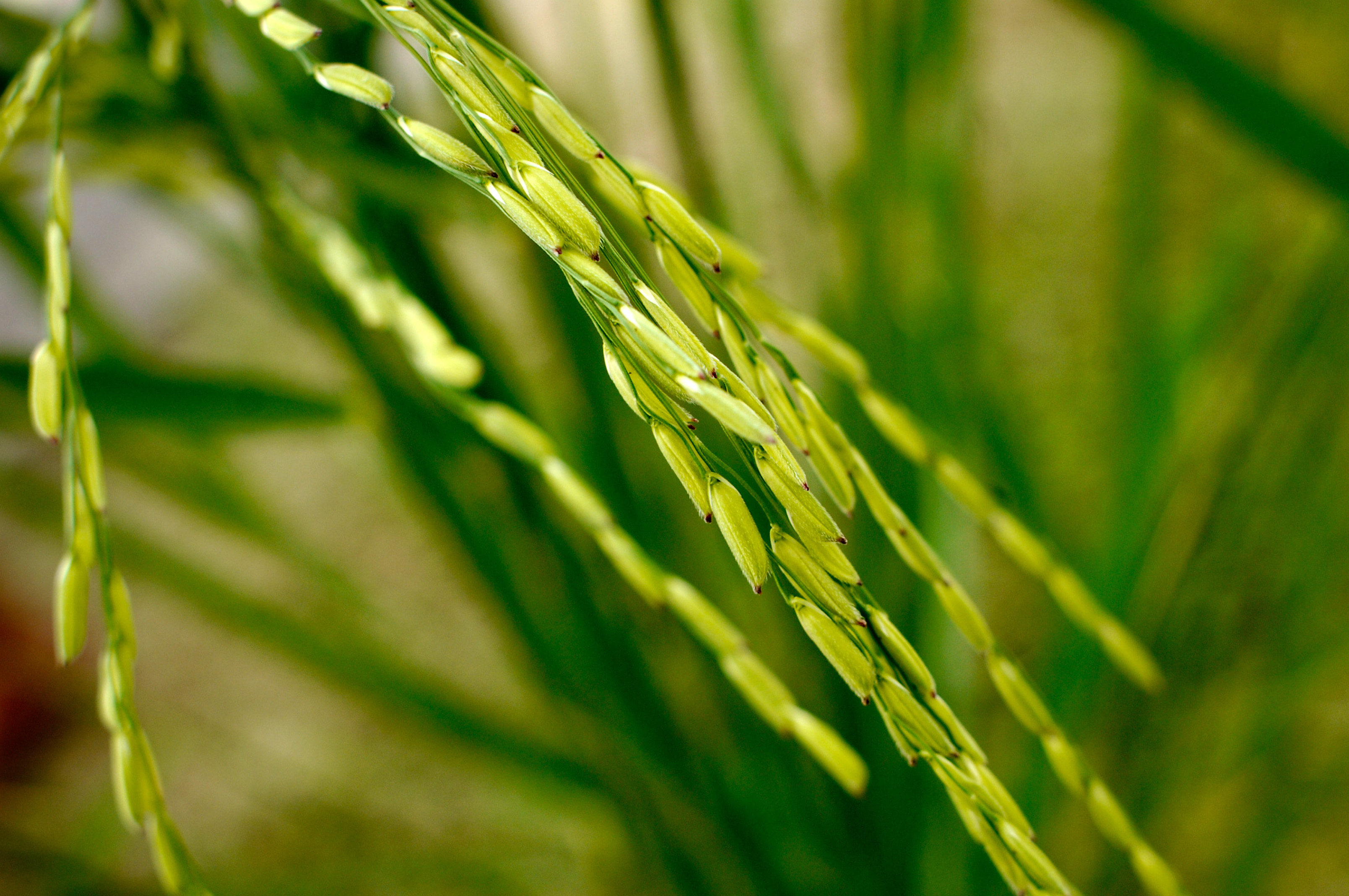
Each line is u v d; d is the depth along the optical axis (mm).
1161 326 446
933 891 477
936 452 278
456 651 802
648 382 230
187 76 291
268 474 1051
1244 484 451
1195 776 511
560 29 420
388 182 310
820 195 436
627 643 431
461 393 275
